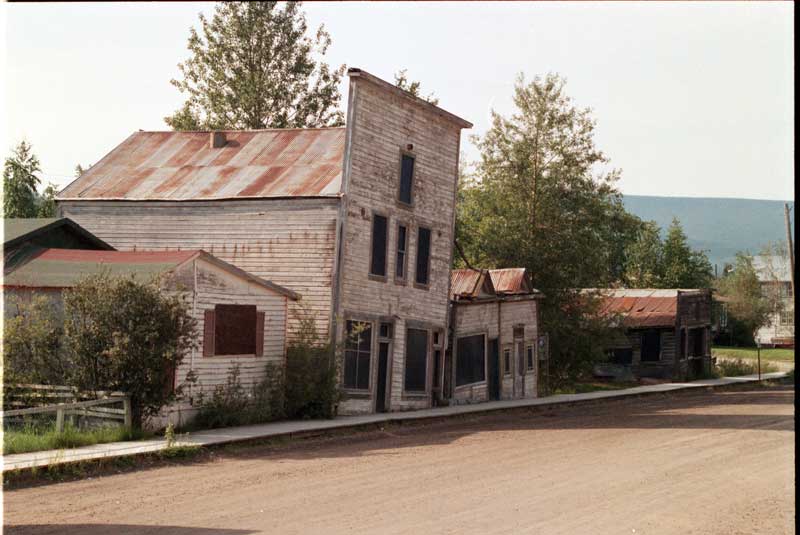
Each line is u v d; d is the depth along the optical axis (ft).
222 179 98.68
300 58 146.61
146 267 72.84
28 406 67.97
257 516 41.81
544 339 139.03
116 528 38.40
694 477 57.67
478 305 116.57
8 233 81.00
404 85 160.76
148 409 67.82
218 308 75.77
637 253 300.61
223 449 63.87
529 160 151.84
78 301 67.56
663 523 43.29
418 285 102.94
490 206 153.58
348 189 90.53
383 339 97.04
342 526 40.11
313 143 104.06
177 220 96.48
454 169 110.22
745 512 46.62
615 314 159.33
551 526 41.60
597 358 154.30
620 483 54.60
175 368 69.87
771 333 271.69
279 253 91.81
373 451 67.46
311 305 89.81
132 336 66.49
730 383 167.84
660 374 179.52
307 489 49.49
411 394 101.65
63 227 84.99
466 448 70.85
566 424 93.86
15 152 137.80
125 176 103.50
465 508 45.29
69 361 69.21
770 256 246.88
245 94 144.36
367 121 93.56
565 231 150.20
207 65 146.10
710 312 194.59
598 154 152.56
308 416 84.89
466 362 113.91
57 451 56.24
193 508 43.27
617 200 155.33
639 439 78.89
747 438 80.12
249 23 144.15
